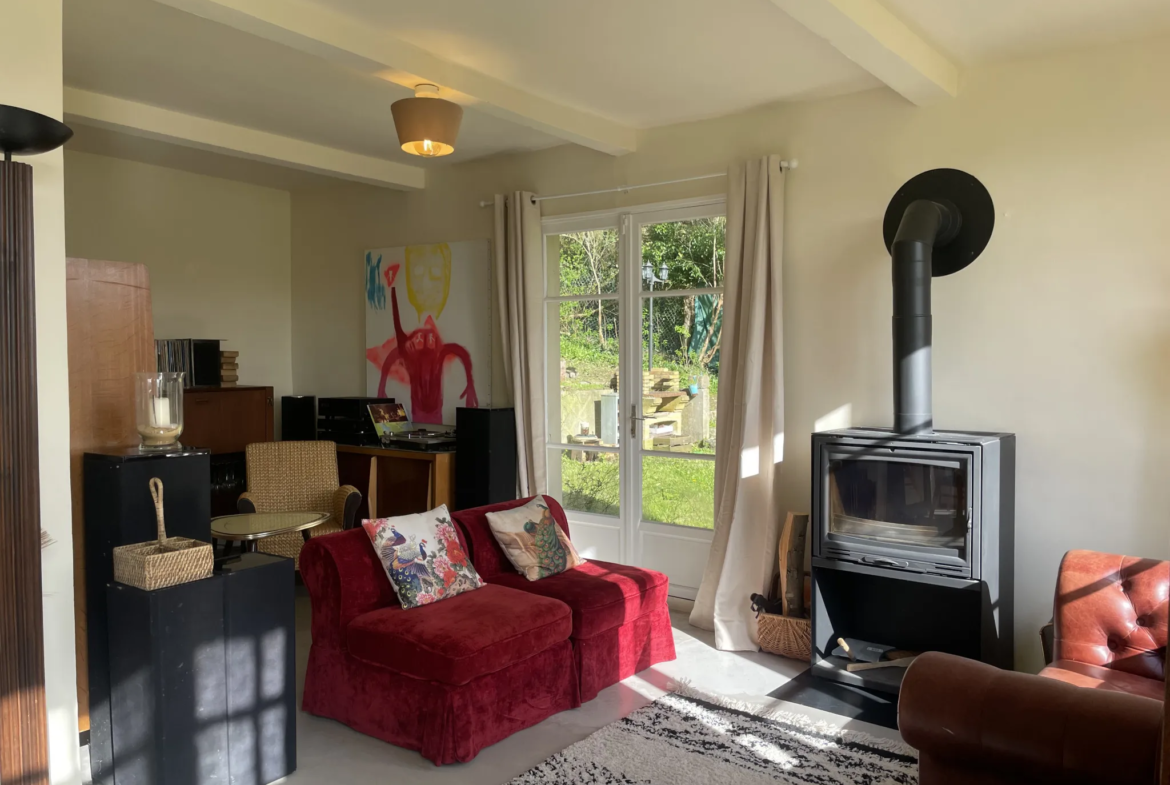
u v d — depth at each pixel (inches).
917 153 148.9
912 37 126.3
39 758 88.5
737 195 164.6
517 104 153.6
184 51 136.4
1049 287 136.3
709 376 177.3
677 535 183.6
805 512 162.6
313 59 140.2
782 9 110.2
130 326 119.7
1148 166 127.9
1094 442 132.9
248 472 191.2
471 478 197.6
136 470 106.9
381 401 223.3
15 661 86.4
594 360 195.8
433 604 126.8
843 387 158.2
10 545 85.7
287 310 257.6
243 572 104.3
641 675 144.6
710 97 159.5
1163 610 102.5
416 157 208.2
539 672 125.2
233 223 243.1
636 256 186.7
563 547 150.9
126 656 99.0
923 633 147.0
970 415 143.9
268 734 107.1
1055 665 105.1
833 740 118.6
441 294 220.5
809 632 149.2
